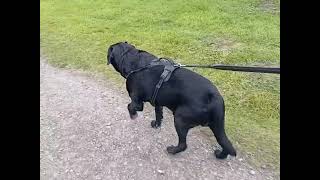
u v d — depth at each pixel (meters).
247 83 2.42
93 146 1.83
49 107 2.22
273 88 2.34
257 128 1.96
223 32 3.29
